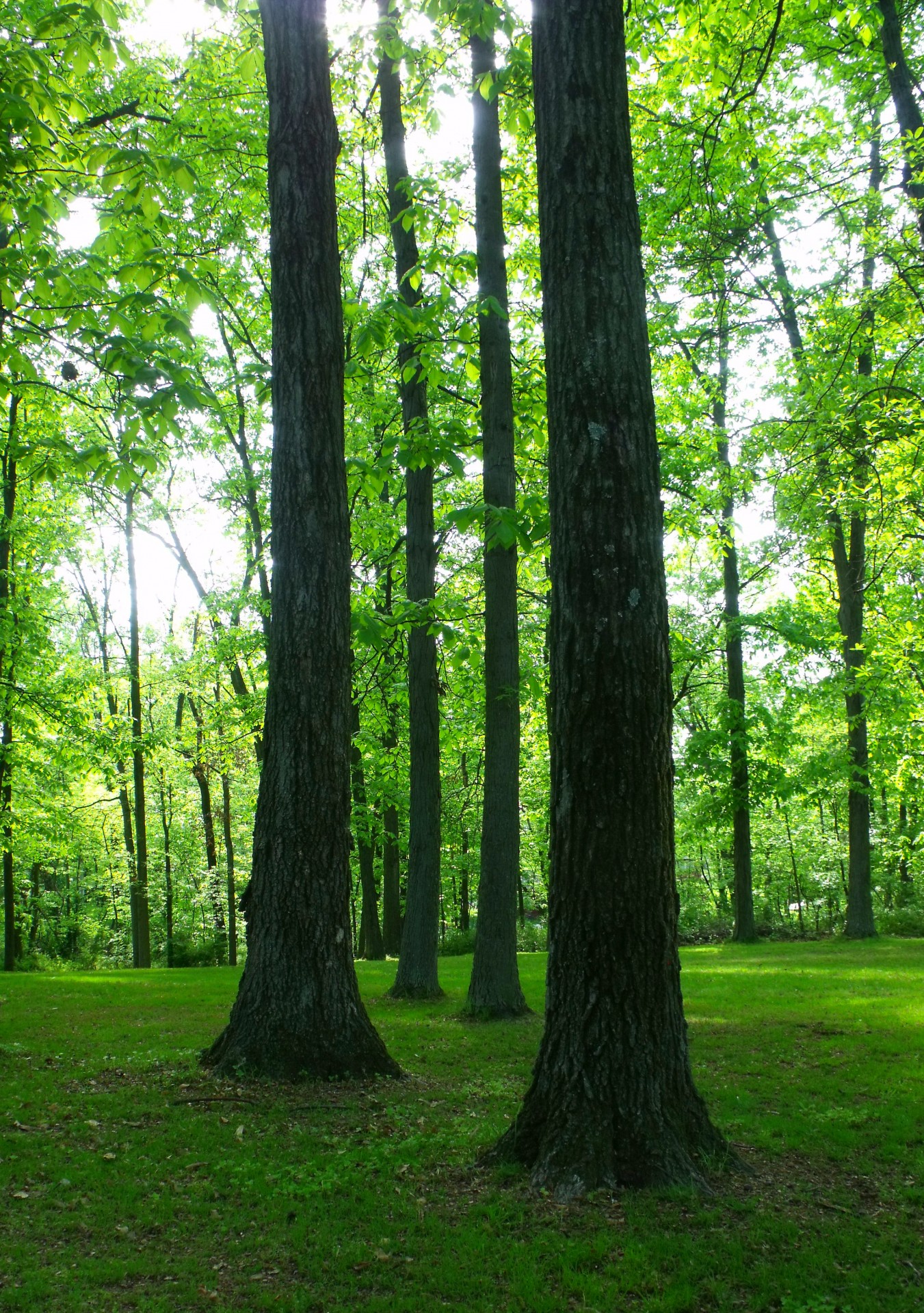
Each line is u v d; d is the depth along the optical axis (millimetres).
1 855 23906
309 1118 6215
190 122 12305
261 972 7352
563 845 5059
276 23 7633
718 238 10547
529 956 19625
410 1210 4734
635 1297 3840
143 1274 4133
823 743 28422
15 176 6355
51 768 21828
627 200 5219
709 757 21047
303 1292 3982
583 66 5184
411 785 12438
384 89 11852
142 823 25141
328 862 7418
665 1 9258
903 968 14484
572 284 5129
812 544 14055
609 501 4977
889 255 10422
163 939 37969
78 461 6023
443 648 10258
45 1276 4082
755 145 11695
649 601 5000
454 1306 3828
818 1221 4523
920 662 17641
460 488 17531
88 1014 10711
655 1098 4871
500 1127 6023
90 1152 5543
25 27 6617
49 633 20062
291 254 7609
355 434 16609
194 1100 6480
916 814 28016
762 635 20094
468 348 10930
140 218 6555
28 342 6422
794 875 35094
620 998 4910
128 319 6043
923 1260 4148
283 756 7418
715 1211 4492
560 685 5086
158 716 34781
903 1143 5723
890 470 12375
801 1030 9328
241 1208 4809
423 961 12156
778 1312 3734
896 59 10336
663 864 4996
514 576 11133
